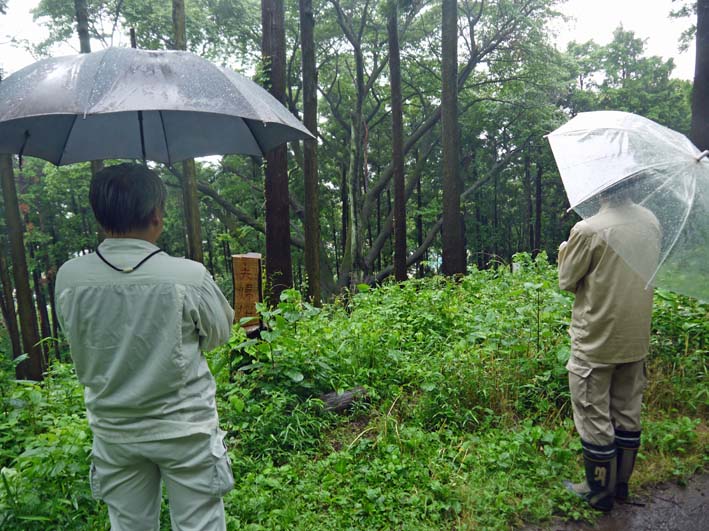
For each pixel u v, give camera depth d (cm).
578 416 300
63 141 272
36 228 2906
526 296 589
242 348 459
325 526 289
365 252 2989
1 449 364
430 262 1501
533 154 3139
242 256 472
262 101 220
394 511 299
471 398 430
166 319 176
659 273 257
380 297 812
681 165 258
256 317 452
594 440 293
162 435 178
